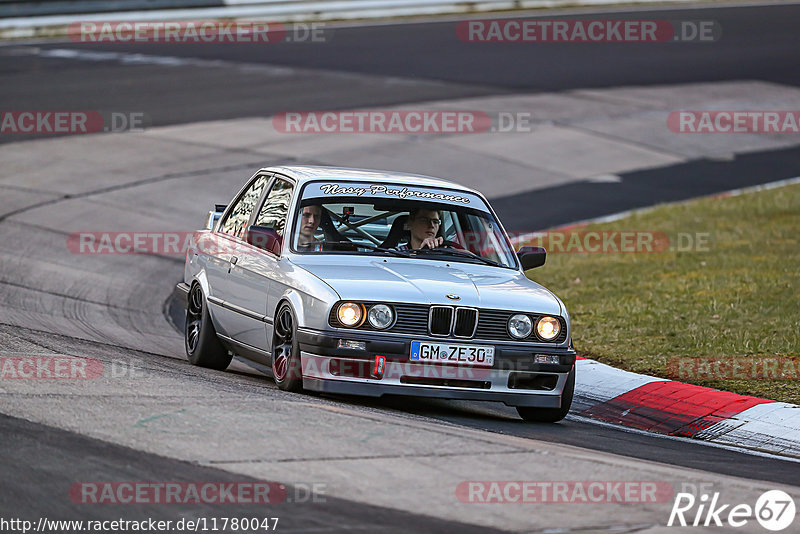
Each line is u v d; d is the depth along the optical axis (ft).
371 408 87.20
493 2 502.38
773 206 230.27
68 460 63.77
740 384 109.70
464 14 492.95
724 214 223.92
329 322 88.12
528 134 292.40
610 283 164.66
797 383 109.29
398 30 448.65
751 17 506.07
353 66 367.66
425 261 99.14
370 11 477.36
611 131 303.07
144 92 312.50
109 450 66.08
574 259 186.39
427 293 90.38
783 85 371.56
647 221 217.56
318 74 351.25
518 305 92.27
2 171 223.92
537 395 92.38
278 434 71.46
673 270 172.55
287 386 91.61
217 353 109.40
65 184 218.38
